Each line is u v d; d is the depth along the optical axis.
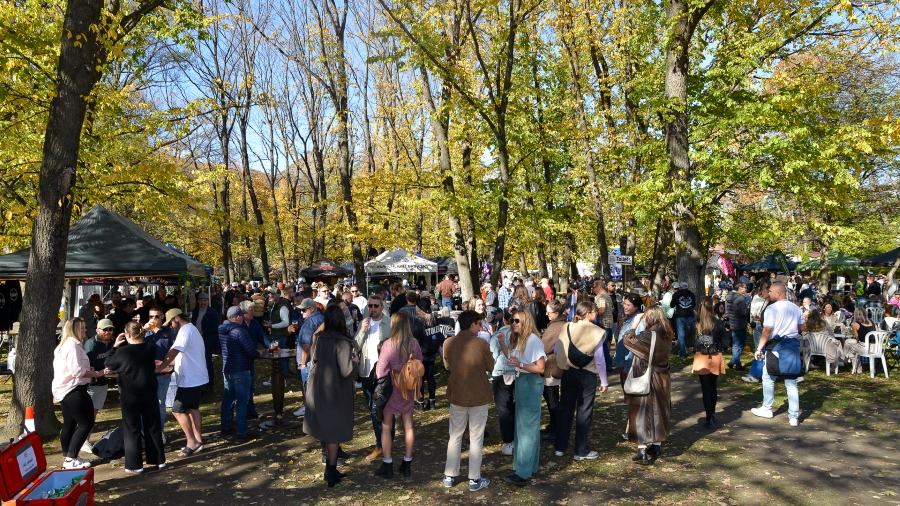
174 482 6.38
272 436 8.12
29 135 11.83
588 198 24.05
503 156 15.40
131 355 6.62
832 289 34.16
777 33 14.21
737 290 12.60
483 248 29.42
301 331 8.76
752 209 17.84
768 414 8.41
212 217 10.59
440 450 7.33
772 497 5.54
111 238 10.64
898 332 12.75
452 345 6.07
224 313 18.23
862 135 10.88
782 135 12.47
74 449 6.77
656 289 20.80
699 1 12.67
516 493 5.82
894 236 33.31
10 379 12.84
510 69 14.78
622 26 18.73
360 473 6.56
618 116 20.78
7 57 8.50
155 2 8.96
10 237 12.06
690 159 13.78
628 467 6.48
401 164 29.91
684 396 9.91
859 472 6.16
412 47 13.92
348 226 18.09
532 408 6.09
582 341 6.73
